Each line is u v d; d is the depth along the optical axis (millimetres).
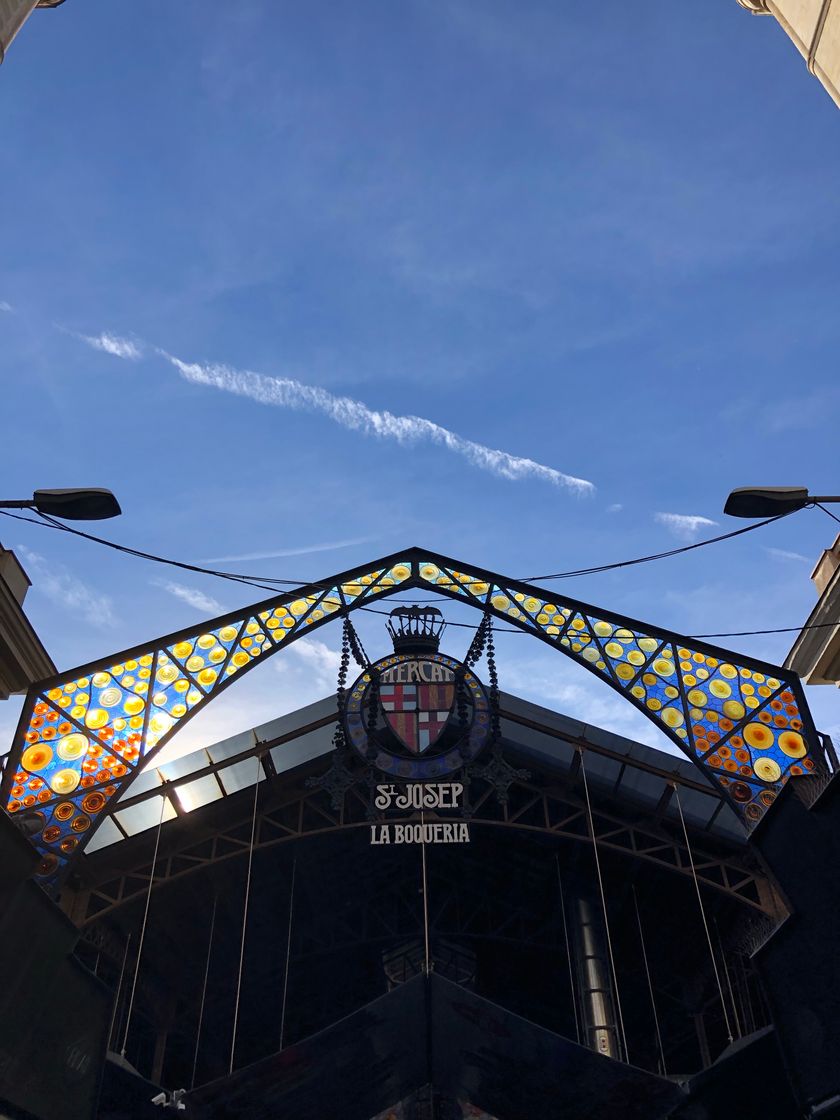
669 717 17703
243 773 30344
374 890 38094
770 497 14586
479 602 19969
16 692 20844
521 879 37344
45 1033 9938
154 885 29047
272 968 37938
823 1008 9898
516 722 30938
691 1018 40188
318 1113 13602
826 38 14625
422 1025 13078
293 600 19812
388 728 19609
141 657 18500
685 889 34562
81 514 14742
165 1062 40781
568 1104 13203
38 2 15555
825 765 16766
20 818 16375
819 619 19938
